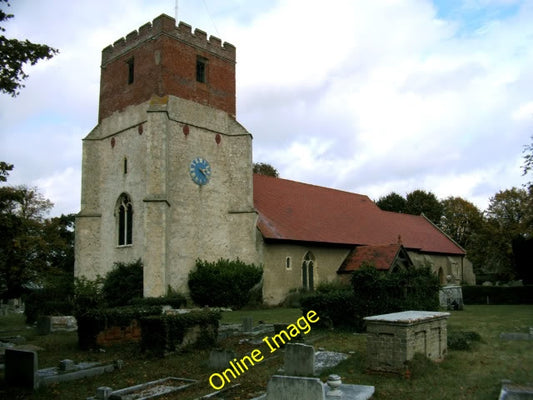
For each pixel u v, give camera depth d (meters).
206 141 31.61
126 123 31.39
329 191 43.88
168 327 15.35
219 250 31.23
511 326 19.27
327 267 34.62
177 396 10.71
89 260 31.86
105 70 33.97
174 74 30.27
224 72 33.72
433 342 12.62
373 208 46.41
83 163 32.78
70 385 12.03
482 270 67.25
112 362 14.28
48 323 22.53
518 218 55.41
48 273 31.08
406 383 10.65
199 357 14.92
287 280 31.88
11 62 13.24
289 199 37.47
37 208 41.38
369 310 17.78
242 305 29.03
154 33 30.34
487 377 11.03
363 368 12.03
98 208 32.62
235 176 32.34
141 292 27.83
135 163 30.28
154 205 27.41
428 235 47.59
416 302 18.28
